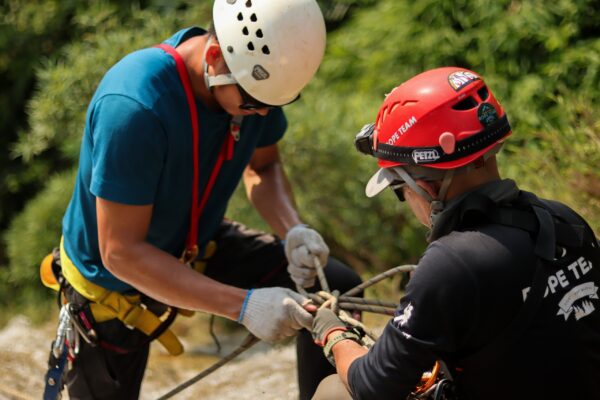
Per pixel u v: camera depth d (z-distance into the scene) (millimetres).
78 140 6305
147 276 2922
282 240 3557
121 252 2920
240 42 2828
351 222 5637
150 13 6672
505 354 2180
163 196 3047
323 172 5602
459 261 2168
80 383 3344
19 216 7121
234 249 3543
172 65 2971
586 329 2217
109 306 3205
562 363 2176
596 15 5727
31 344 5449
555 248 2221
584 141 4363
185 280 2920
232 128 3105
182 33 3094
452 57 6098
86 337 3225
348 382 2367
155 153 2891
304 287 3285
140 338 3279
